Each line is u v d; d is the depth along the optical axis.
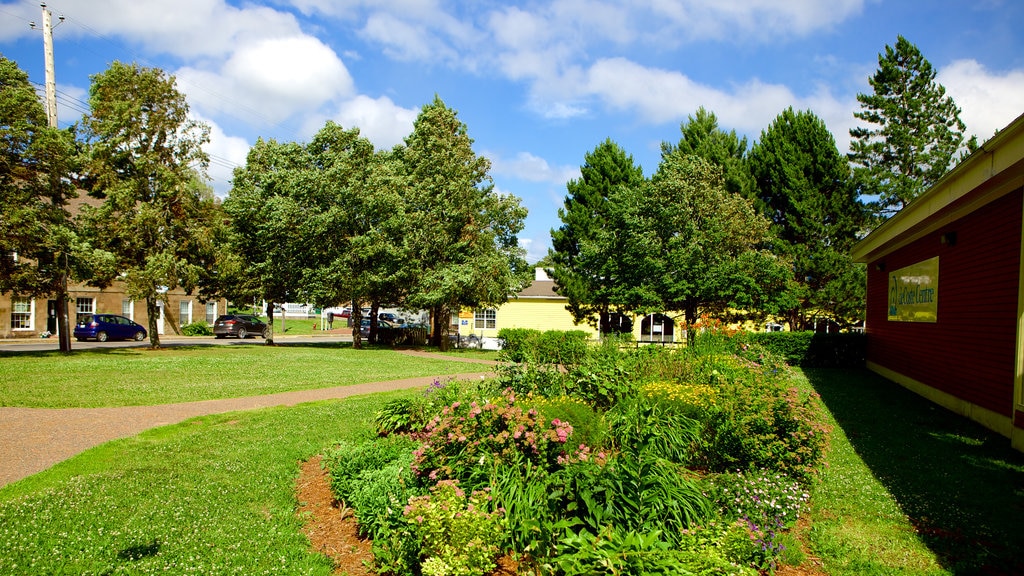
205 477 6.17
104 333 29.77
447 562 3.82
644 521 4.35
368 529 4.79
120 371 14.98
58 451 7.20
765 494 5.30
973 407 9.98
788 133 28.38
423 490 4.89
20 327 29.31
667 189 21.52
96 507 5.17
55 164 19.25
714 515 4.76
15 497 5.45
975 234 9.92
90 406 10.27
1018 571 4.37
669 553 3.62
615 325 29.05
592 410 7.10
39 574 3.88
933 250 12.24
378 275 25.55
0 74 18.58
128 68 21.78
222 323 35.06
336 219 25.20
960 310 10.62
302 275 26.55
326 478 6.37
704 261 21.58
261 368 16.81
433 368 18.00
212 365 17.06
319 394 12.36
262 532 4.77
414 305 27.31
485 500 4.36
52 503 5.23
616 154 30.28
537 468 4.74
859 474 6.74
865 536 5.00
